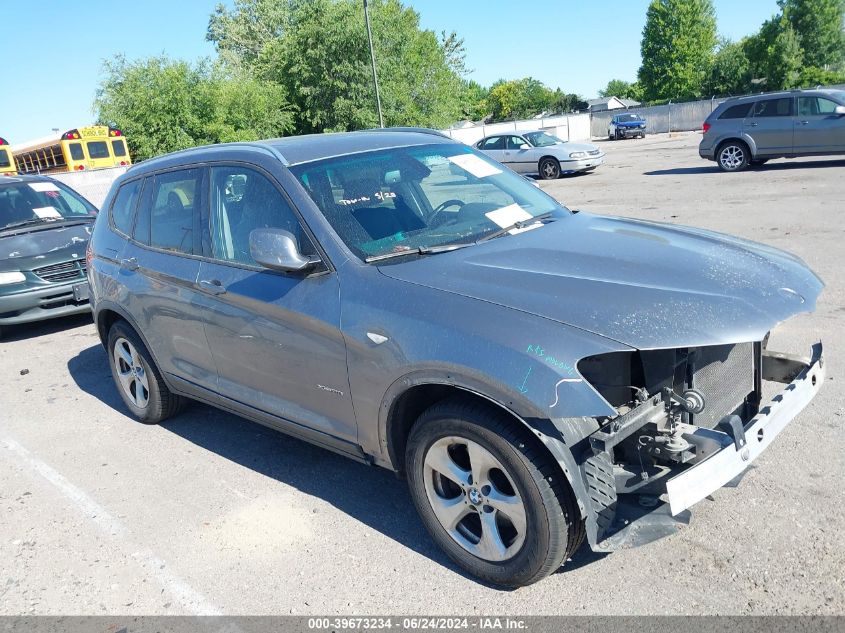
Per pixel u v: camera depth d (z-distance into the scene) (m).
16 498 4.17
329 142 4.02
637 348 2.47
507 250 3.26
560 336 2.56
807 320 5.69
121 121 32.62
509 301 2.78
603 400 2.43
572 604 2.78
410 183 3.80
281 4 65.31
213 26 67.44
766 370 3.54
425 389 3.01
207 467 4.33
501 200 3.95
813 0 64.38
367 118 37.91
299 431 3.67
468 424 2.76
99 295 5.03
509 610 2.79
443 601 2.89
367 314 3.06
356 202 3.54
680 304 2.67
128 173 5.11
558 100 103.94
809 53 66.06
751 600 2.69
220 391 4.17
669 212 11.48
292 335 3.42
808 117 15.21
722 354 3.11
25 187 8.75
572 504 2.67
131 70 32.66
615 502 2.64
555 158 20.92
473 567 2.97
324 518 3.62
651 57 75.62
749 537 3.06
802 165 16.12
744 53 70.25
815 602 2.65
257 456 4.43
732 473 2.59
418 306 2.92
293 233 3.48
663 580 2.85
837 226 8.97
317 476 4.09
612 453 2.76
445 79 44.28
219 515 3.75
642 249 3.25
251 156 3.86
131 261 4.65
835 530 3.04
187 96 33.34
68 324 8.52
